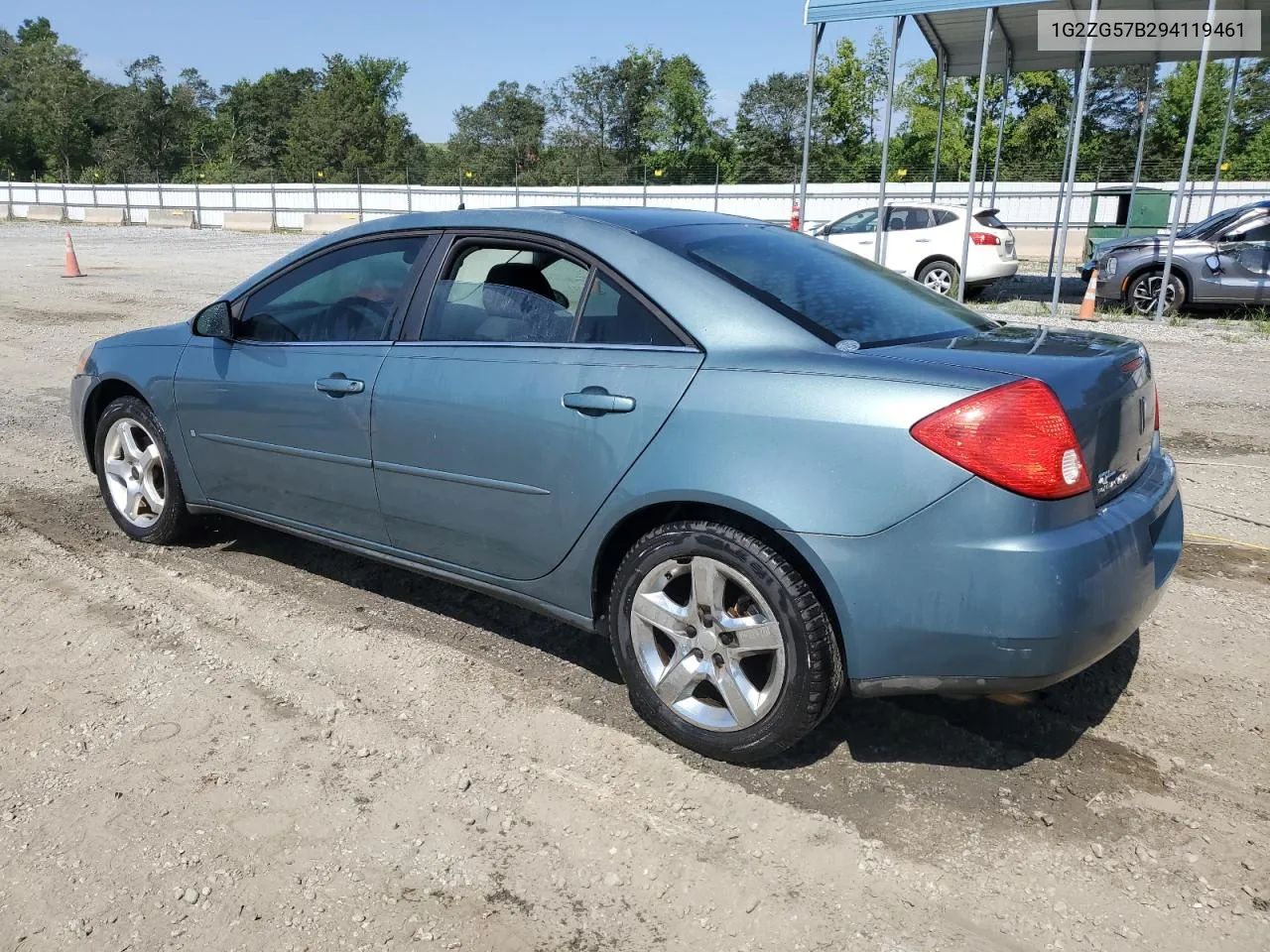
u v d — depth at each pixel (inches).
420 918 92.1
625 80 2586.1
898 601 100.1
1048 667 98.4
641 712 121.6
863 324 116.7
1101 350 112.6
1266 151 1734.7
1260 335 462.9
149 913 92.4
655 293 117.7
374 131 3203.7
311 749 119.3
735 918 92.2
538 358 123.6
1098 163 1859.0
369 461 141.3
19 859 99.4
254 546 186.5
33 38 4820.4
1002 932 90.1
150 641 147.2
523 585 130.7
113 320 490.0
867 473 100.0
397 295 142.9
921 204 636.1
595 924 91.7
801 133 2217.0
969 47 700.0
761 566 106.4
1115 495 109.4
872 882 96.6
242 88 3710.6
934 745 119.3
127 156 3302.2
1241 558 180.5
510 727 124.3
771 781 112.5
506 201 1481.3
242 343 160.2
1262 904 93.0
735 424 106.7
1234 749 118.4
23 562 177.3
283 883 96.5
